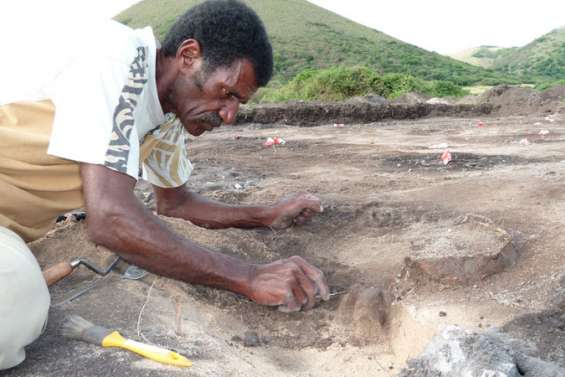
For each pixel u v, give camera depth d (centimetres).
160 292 263
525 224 320
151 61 200
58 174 198
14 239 195
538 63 9662
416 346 232
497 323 229
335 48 6184
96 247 288
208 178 521
